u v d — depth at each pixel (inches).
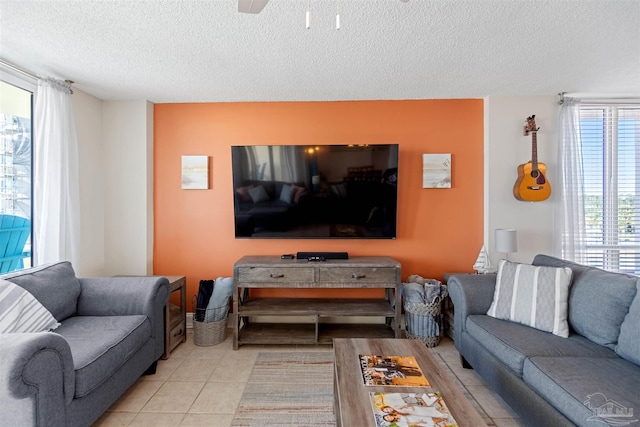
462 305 94.6
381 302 121.3
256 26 76.0
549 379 59.1
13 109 98.2
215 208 130.9
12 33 78.5
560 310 79.2
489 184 125.5
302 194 122.1
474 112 128.6
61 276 87.7
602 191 132.0
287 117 129.7
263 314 110.9
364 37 81.4
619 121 132.1
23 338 52.9
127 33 78.9
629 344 64.1
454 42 84.2
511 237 112.7
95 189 123.7
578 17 73.0
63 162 103.3
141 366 84.7
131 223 126.8
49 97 99.4
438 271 129.6
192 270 131.0
